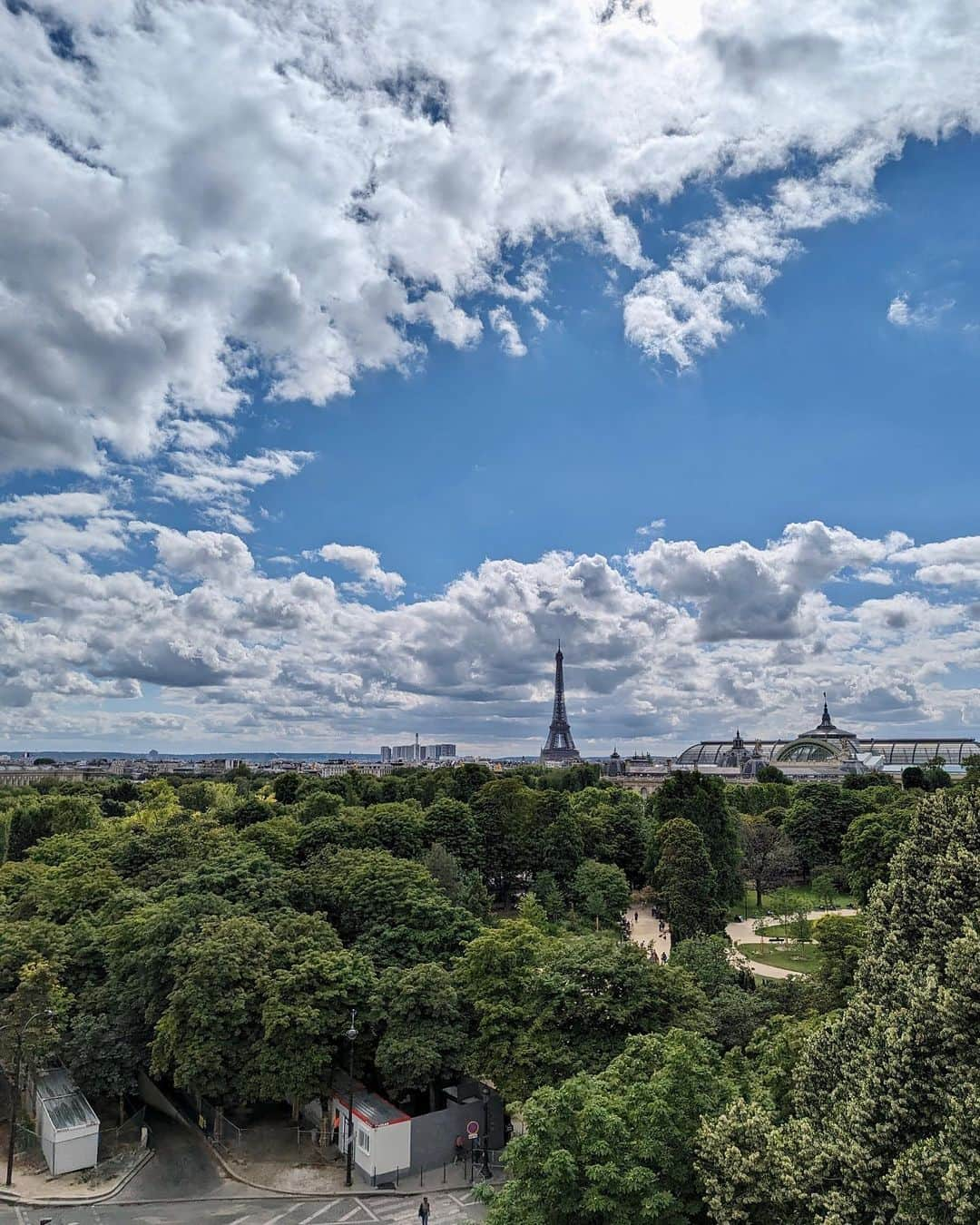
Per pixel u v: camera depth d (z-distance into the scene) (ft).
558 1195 139.23
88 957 297.94
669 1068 152.46
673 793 491.72
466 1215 207.82
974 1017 120.57
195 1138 257.75
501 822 501.15
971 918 139.03
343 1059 258.37
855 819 509.35
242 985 249.34
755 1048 191.42
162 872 372.38
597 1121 142.00
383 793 609.42
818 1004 234.79
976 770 482.69
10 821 551.59
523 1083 212.43
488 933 268.82
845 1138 118.83
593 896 431.43
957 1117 109.70
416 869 336.70
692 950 311.68
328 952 266.36
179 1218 209.56
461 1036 241.96
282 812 537.24
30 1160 243.40
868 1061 127.54
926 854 163.32
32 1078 266.98
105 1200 219.82
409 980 252.62
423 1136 234.58
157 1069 245.45
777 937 422.00
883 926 159.33
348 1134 239.30
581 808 607.37
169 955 261.24
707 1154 130.31
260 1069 238.27
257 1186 225.56
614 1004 218.59
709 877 408.05
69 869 391.45
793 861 563.07
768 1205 123.03
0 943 301.02
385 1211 211.20
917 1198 106.52
